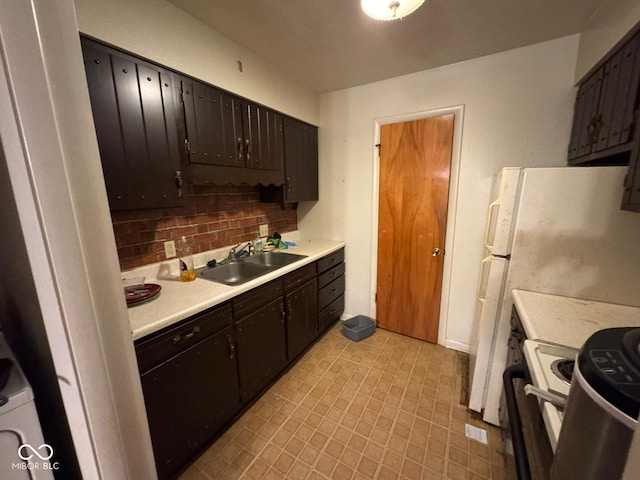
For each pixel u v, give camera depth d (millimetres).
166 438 1232
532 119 1895
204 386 1401
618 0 1255
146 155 1312
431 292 2463
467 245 2246
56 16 446
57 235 475
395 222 2523
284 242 2682
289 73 2219
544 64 1807
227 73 1694
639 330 500
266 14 1469
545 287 1384
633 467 293
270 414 1727
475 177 2131
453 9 1447
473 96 2043
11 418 673
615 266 1255
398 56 1946
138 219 1611
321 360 2281
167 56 1369
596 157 1442
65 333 507
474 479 1328
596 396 397
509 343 1424
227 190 2178
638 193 1010
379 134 2457
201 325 1349
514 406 717
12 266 698
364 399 1848
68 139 476
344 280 2900
